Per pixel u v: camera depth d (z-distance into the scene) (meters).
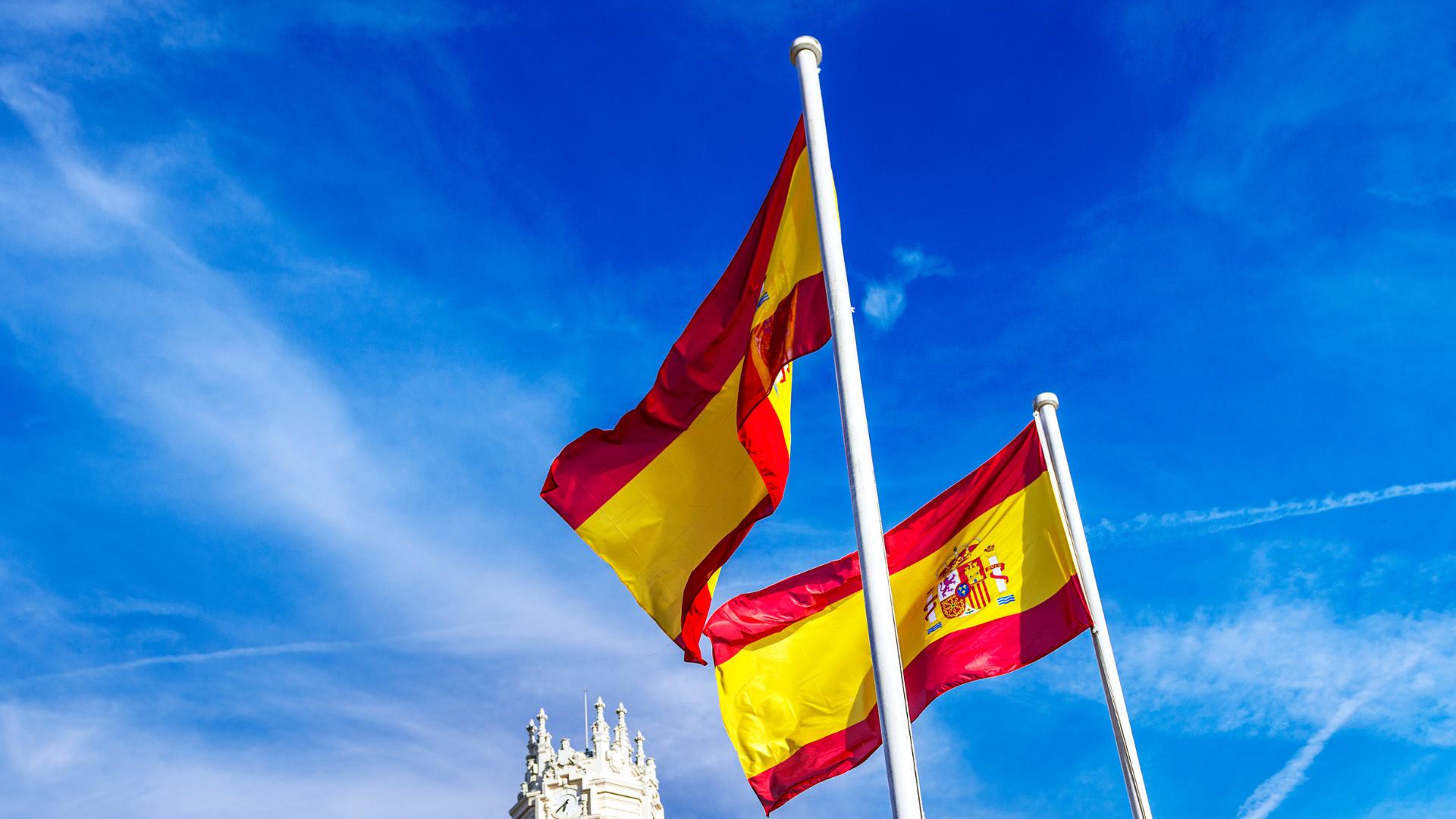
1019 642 28.42
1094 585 29.09
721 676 28.00
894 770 17.55
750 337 23.58
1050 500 29.16
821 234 21.52
